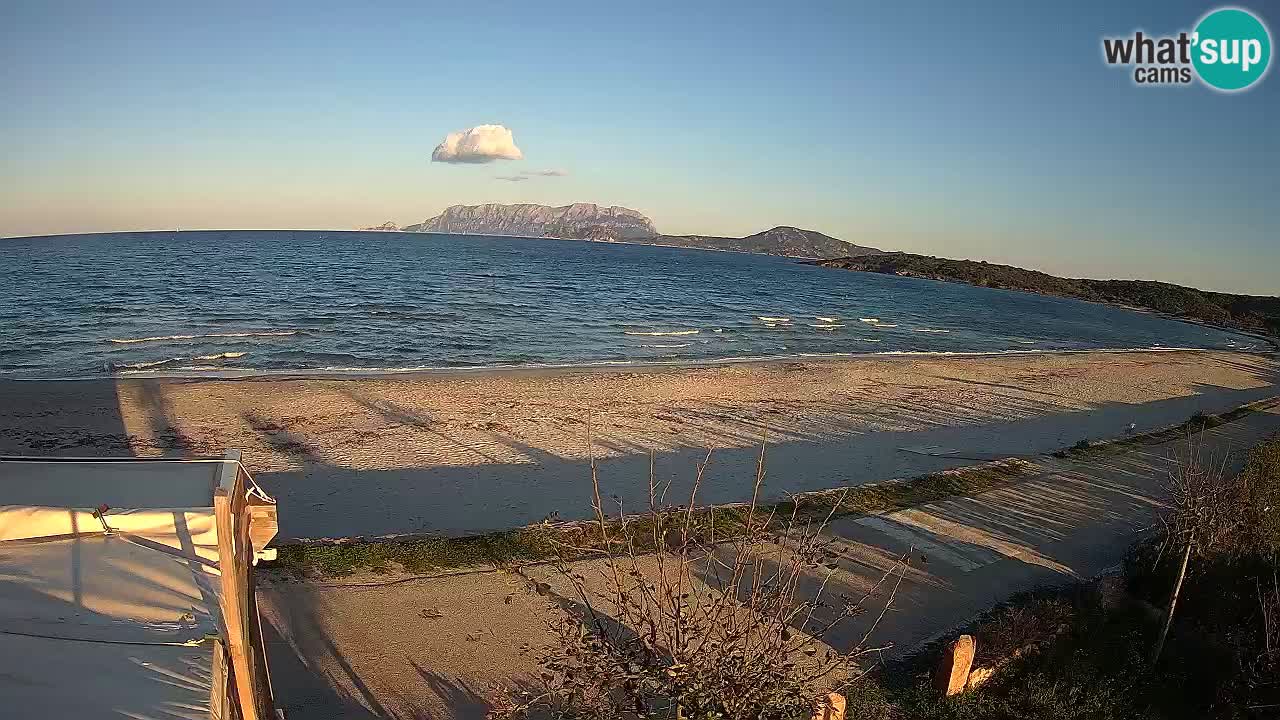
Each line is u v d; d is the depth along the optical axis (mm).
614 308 52219
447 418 18656
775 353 35688
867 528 12312
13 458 6125
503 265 95375
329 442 16234
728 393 23625
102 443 15531
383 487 13781
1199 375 35156
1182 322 83188
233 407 18578
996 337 51500
